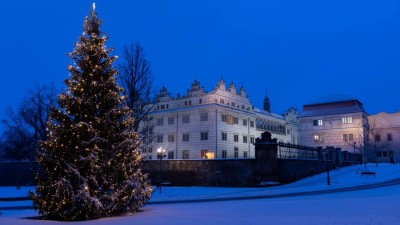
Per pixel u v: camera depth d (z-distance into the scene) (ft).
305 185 134.31
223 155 205.05
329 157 184.24
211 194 116.88
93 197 56.34
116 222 47.88
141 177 64.59
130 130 64.54
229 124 213.46
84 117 60.80
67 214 55.52
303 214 51.55
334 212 52.75
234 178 143.54
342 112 253.03
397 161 255.29
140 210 65.92
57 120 60.70
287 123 279.49
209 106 204.95
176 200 97.35
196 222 44.83
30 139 199.93
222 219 47.55
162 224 43.80
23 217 61.31
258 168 139.54
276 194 103.86
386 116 265.34
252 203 74.74
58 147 58.03
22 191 143.43
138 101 135.44
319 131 259.19
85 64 62.75
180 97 221.66
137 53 145.79
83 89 61.41
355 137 245.24
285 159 143.95
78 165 58.39
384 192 91.50
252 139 232.53
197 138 207.10
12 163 188.55
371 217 46.06
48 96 190.90
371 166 188.85
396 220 43.19
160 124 223.71
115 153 60.70
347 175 156.04
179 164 155.94
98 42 64.54
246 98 237.25
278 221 44.27
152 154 222.28
